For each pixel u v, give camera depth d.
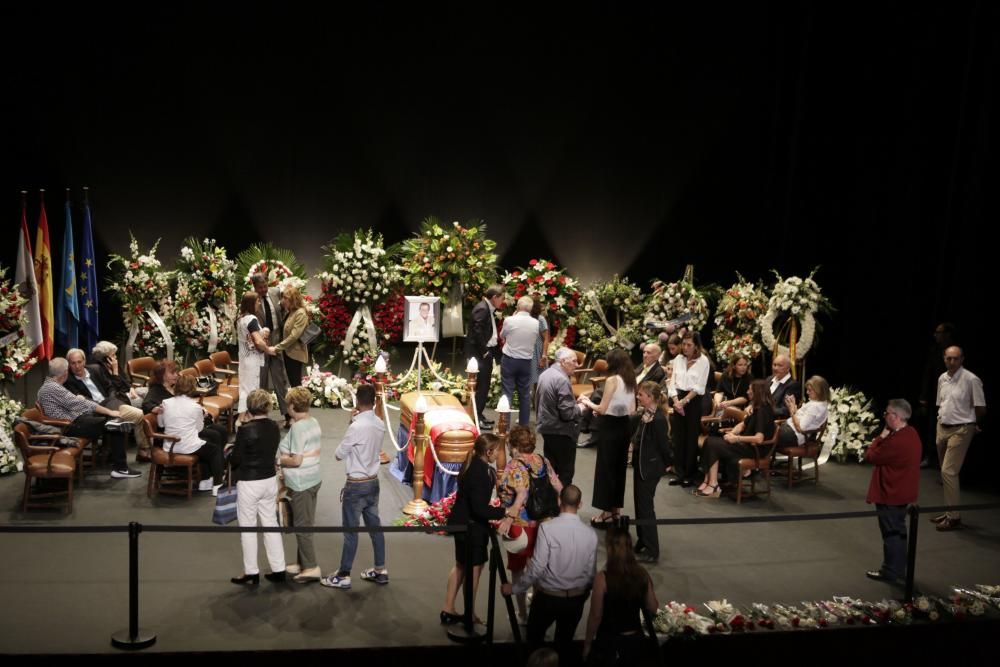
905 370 11.94
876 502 7.35
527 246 14.42
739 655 6.31
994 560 7.86
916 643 6.56
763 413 8.99
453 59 13.77
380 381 9.24
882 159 12.31
